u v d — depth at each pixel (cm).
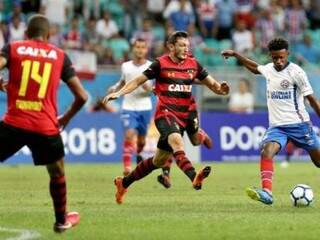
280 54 4141
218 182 5894
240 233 3234
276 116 4197
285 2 10462
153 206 4222
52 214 3816
